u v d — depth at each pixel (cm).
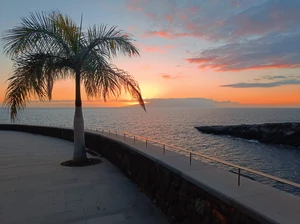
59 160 621
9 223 272
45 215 294
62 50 528
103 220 281
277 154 2197
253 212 152
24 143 953
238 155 2147
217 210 194
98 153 715
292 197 176
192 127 4472
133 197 358
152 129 3856
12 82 475
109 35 549
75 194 370
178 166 279
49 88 505
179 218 261
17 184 418
